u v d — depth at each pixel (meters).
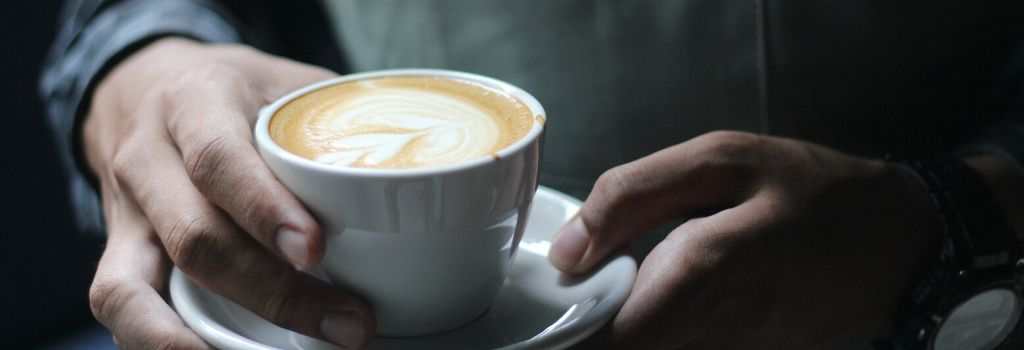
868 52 0.56
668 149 0.44
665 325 0.41
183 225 0.40
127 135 0.47
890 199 0.45
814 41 0.56
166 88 0.45
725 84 0.58
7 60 0.98
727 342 0.43
